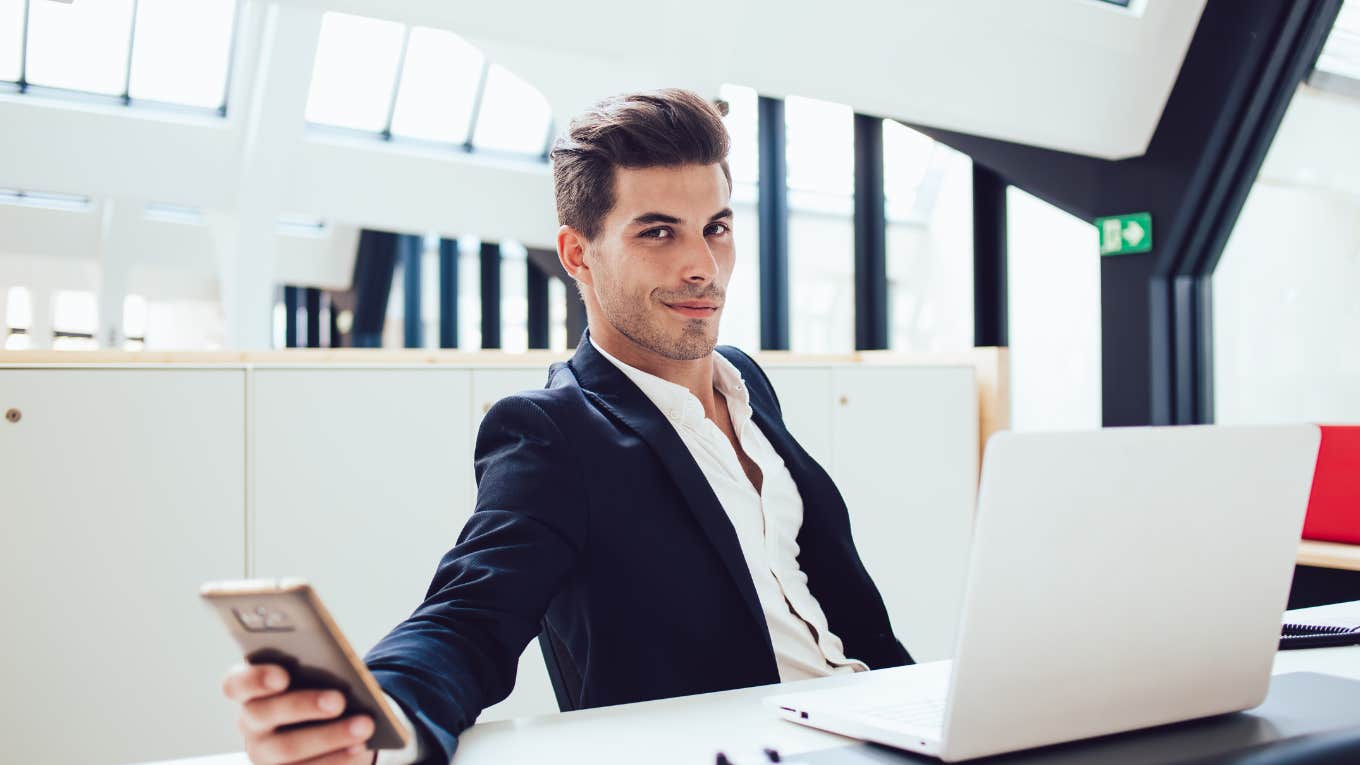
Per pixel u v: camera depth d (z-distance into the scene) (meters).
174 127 7.41
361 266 11.95
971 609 0.73
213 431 2.34
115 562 2.24
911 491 3.35
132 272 10.23
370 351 2.58
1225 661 0.87
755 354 3.21
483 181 7.91
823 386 3.19
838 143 5.78
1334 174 4.10
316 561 2.43
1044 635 0.76
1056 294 5.14
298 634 0.65
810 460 1.29
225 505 2.35
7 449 2.16
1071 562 0.76
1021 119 4.33
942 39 3.98
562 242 1.18
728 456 1.17
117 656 2.24
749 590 1.06
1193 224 4.52
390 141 8.03
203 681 2.31
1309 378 4.30
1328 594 2.69
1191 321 4.71
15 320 9.66
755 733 0.87
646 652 1.03
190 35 7.38
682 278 1.10
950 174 5.40
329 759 0.71
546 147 8.23
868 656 1.23
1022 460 0.72
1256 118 4.26
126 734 2.24
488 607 0.92
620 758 0.81
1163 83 4.38
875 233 5.62
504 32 3.69
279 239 11.46
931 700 0.91
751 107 6.14
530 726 0.90
